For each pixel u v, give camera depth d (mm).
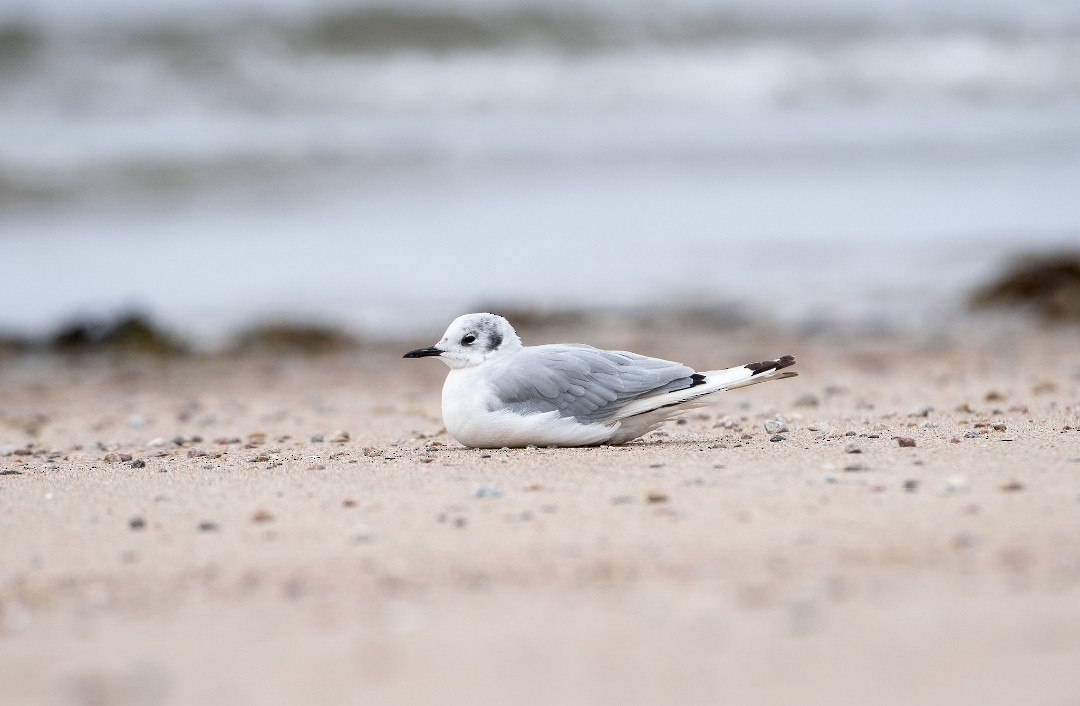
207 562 6480
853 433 9531
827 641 5094
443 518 7082
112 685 4977
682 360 16297
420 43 33594
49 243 23000
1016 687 4648
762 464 8203
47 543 6926
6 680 5070
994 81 37688
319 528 7008
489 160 28656
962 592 5582
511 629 5387
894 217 25203
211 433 11961
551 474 8094
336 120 30141
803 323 18656
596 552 6340
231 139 28047
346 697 4805
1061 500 6977
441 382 15750
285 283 20938
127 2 32688
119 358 17609
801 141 31875
